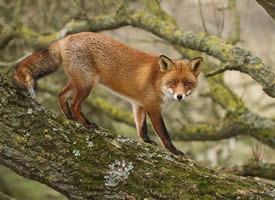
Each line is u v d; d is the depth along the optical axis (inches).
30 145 302.2
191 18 841.5
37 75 399.9
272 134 582.6
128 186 301.4
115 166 306.5
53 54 414.9
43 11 725.9
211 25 830.5
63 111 428.1
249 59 442.3
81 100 417.1
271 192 310.3
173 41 543.2
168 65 442.6
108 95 796.6
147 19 574.9
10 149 299.1
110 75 437.7
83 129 322.0
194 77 456.4
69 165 301.9
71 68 412.5
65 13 739.4
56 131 312.2
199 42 511.2
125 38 780.0
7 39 663.8
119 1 638.5
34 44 647.8
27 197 723.4
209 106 746.2
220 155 695.1
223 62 479.8
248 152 743.1
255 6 884.6
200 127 628.4
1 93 313.4
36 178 304.5
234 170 561.6
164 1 779.4
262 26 870.4
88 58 420.2
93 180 301.1
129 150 317.1
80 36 422.6
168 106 462.9
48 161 300.7
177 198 296.8
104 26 609.9
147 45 813.2
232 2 627.5
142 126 470.6
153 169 309.4
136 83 439.5
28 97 324.8
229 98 637.9
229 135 613.6
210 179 308.0
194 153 727.7
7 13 737.0
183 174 309.4
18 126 306.5
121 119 677.9
